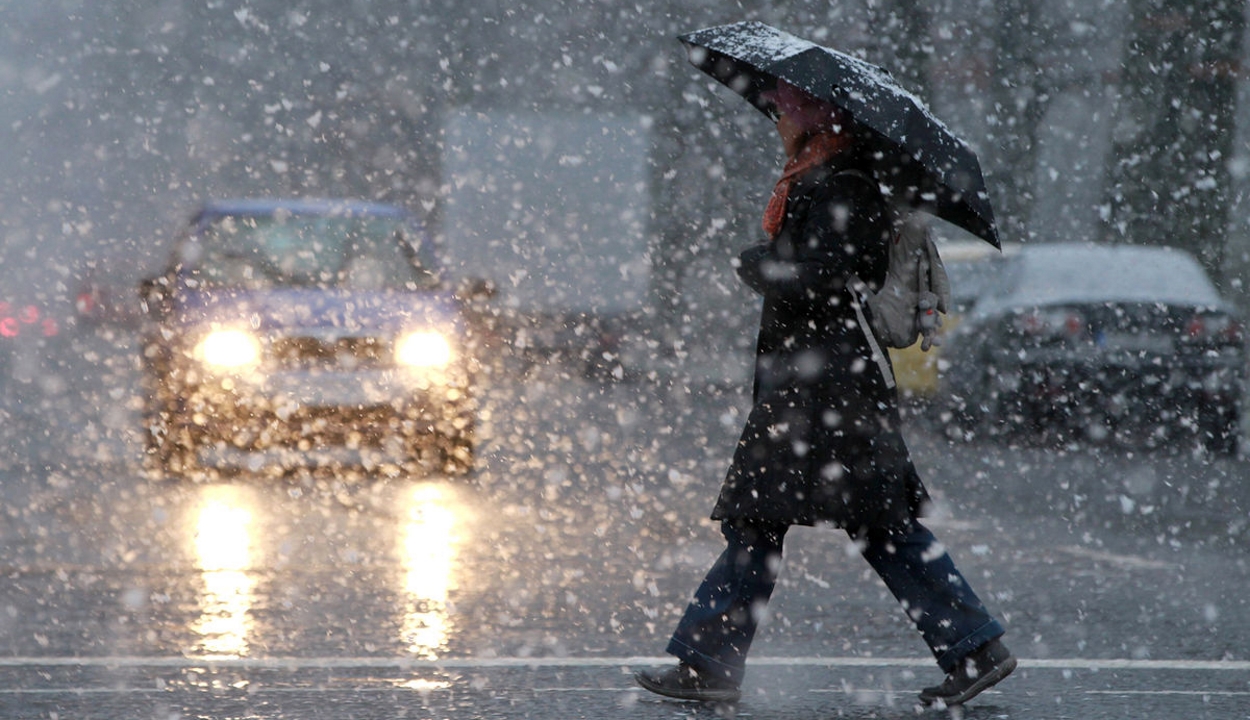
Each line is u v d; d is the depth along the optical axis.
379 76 89.12
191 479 33.59
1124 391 43.88
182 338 34.62
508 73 85.69
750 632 15.48
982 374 45.78
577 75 84.00
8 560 23.67
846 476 14.92
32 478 33.47
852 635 19.38
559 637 18.86
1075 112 71.06
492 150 77.31
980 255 48.56
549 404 59.31
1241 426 43.91
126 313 66.69
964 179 14.80
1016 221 72.94
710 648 15.44
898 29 71.81
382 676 16.69
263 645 18.17
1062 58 71.56
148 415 35.22
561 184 78.19
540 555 24.89
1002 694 16.41
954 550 26.66
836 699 15.99
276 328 34.62
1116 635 19.66
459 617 19.97
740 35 15.80
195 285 35.91
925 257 15.23
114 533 26.33
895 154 15.09
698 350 85.12
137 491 31.67
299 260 37.28
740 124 83.06
